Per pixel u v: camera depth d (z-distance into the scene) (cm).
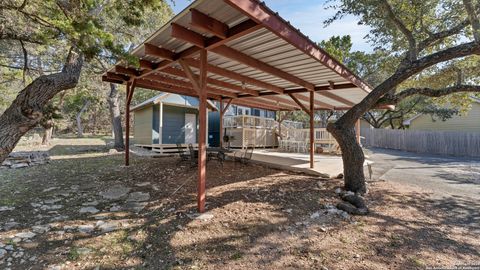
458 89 471
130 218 328
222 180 535
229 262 232
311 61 462
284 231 299
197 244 263
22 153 724
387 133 1689
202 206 353
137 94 2561
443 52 423
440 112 1590
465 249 269
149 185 492
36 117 345
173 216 335
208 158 772
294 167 639
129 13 482
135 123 1387
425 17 652
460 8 609
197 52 401
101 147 1269
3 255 232
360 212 362
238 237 280
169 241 268
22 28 370
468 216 369
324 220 338
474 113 1512
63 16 341
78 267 219
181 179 542
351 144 466
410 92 485
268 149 1302
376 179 625
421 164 931
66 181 525
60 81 375
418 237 295
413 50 548
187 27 338
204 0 263
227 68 534
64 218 324
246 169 664
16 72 701
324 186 491
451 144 1324
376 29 741
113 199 405
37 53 566
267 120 1465
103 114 2831
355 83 571
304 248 262
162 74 595
